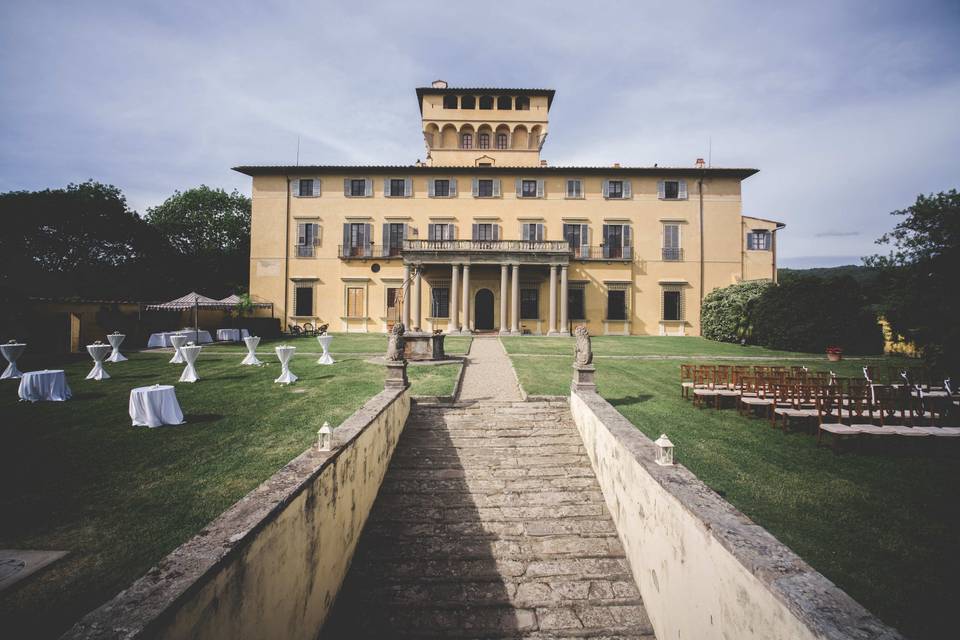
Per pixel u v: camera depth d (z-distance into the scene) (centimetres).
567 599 462
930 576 410
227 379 1170
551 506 605
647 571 442
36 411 867
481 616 444
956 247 861
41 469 600
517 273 2619
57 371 962
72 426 778
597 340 2308
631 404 970
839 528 493
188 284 3688
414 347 1462
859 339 1806
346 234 2856
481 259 2611
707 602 317
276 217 2867
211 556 258
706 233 2845
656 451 465
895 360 1642
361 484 545
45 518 478
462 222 2866
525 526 566
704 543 322
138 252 3400
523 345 1989
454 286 2625
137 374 1243
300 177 2869
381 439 650
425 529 559
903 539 471
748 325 2119
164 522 472
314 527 399
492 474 678
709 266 2838
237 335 2212
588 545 535
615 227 2861
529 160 3183
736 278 2820
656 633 414
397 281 2850
